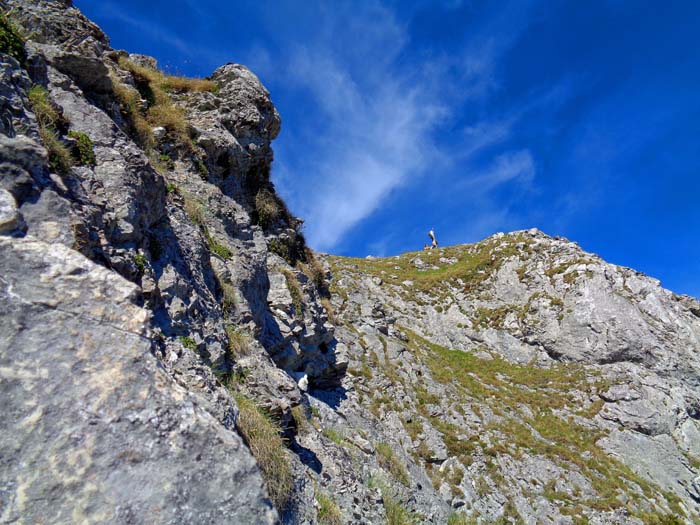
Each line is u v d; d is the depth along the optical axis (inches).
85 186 264.8
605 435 1341.0
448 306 2201.0
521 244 2519.7
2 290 144.6
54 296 152.1
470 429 1105.4
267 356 426.6
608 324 1820.9
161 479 134.8
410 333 1852.9
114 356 150.3
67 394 137.6
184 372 250.7
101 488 127.6
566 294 2027.6
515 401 1422.2
